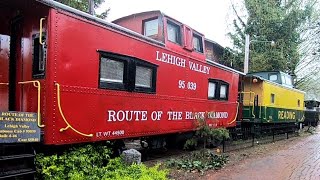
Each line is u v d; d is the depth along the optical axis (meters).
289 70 25.28
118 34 6.56
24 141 4.60
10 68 6.25
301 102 20.98
